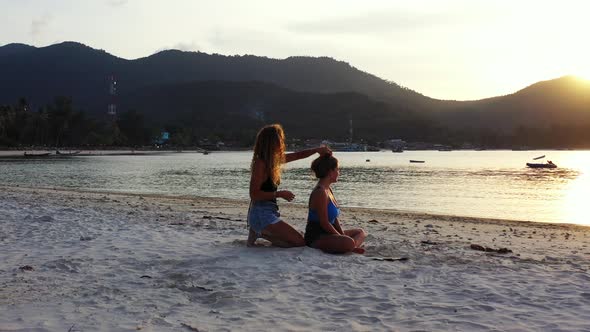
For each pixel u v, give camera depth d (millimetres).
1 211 11773
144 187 31547
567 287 5336
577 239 10406
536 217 18781
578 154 172875
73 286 5246
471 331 4000
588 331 4004
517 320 4270
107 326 4043
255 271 5820
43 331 3916
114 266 6148
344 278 5566
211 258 6438
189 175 46750
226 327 4047
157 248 7285
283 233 6898
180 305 4637
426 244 8250
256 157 6809
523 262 6742
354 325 4117
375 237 8953
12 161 86312
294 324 4137
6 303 4637
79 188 30156
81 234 8578
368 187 32375
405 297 4922
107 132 180250
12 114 149250
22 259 6551
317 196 6832
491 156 146000
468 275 5820
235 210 15547
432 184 35594
